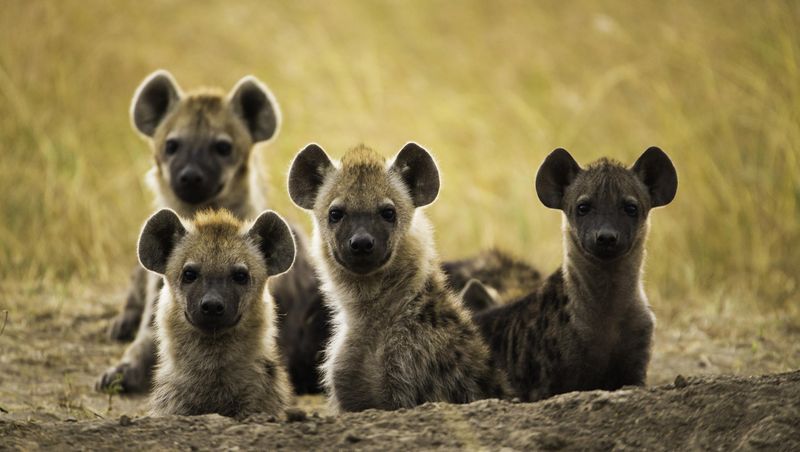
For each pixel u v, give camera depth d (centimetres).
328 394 991
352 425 757
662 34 2095
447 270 1280
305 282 1242
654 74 2025
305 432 749
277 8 2477
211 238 959
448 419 752
